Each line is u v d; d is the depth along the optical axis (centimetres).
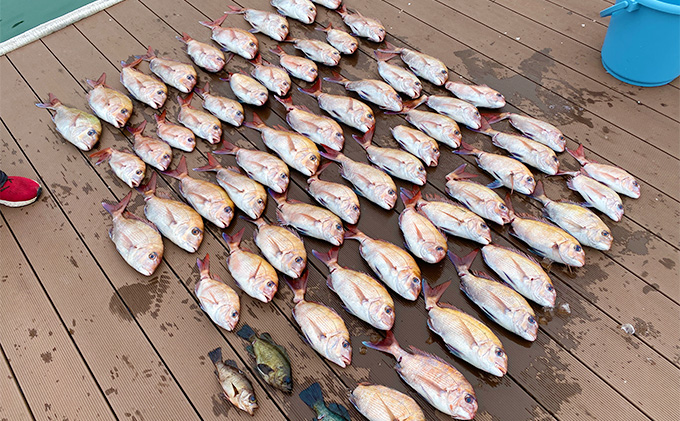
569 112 189
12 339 143
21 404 133
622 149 177
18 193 165
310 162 171
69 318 146
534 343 138
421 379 128
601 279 148
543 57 208
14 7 322
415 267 147
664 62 183
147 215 163
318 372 136
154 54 209
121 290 151
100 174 177
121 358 139
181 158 177
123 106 188
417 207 162
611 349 137
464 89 192
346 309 145
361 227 163
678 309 142
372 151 176
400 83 194
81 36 226
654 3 168
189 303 148
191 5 238
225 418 129
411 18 228
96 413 131
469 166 175
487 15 228
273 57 213
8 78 210
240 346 140
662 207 162
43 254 159
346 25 224
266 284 144
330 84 202
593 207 162
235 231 162
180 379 135
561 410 128
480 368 133
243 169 175
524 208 164
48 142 188
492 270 150
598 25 219
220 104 189
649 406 128
